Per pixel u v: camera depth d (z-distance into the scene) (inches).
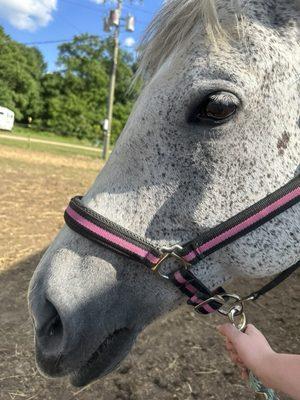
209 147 12.1
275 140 12.3
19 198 64.7
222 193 12.4
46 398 22.6
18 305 31.6
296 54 12.4
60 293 12.4
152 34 13.8
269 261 13.0
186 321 30.5
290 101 12.3
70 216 13.2
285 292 37.2
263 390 13.5
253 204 12.4
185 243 12.8
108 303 12.8
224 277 13.9
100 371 13.1
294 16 12.5
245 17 12.4
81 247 13.0
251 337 12.8
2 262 39.0
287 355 12.0
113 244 12.6
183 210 12.6
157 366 25.4
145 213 12.8
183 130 12.1
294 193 12.5
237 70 11.7
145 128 12.6
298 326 31.2
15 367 24.8
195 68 11.9
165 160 12.5
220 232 12.5
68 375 13.0
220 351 27.3
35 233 47.9
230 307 14.5
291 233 12.8
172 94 12.1
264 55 12.0
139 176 12.8
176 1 13.4
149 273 13.1
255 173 12.4
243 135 12.1
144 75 14.3
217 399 23.1
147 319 13.6
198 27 12.5
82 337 12.5
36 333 12.7
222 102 11.5
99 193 13.2
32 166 104.1
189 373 25.0
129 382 24.0
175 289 13.5
